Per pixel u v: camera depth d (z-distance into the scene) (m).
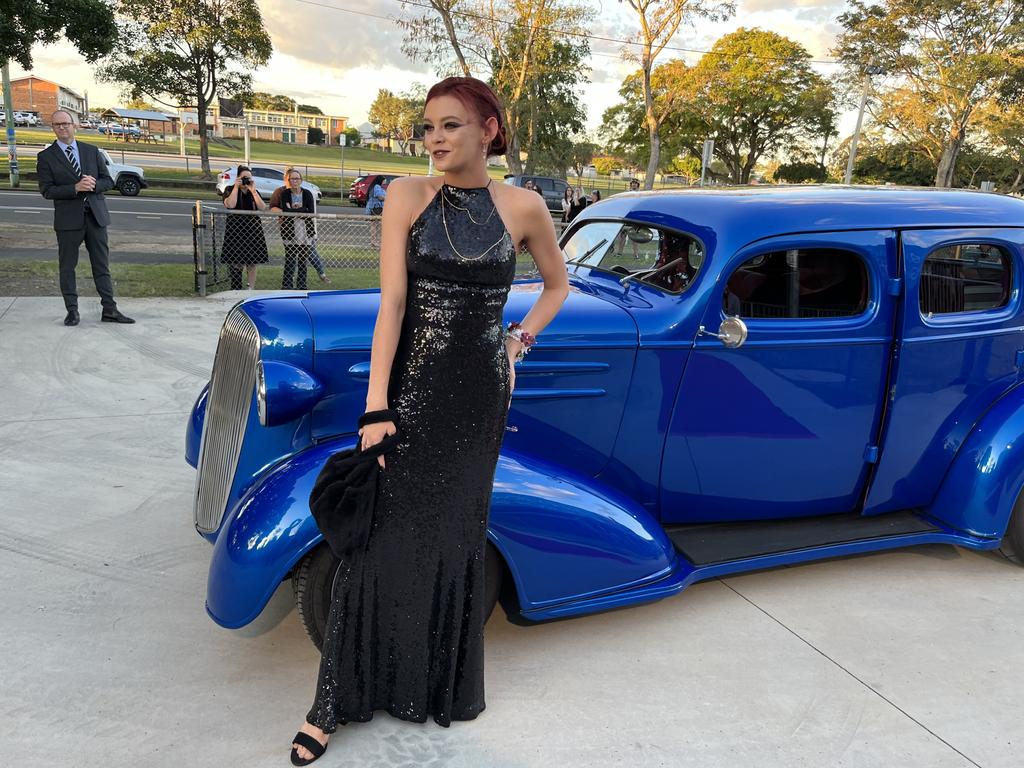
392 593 2.09
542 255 2.06
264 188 23.47
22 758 2.08
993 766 2.27
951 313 3.18
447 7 26.86
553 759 2.21
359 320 2.66
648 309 2.90
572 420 2.85
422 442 1.96
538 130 41.53
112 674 2.47
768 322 2.94
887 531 3.26
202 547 3.34
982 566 3.57
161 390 5.49
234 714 2.33
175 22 28.94
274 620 2.87
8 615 2.75
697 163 57.03
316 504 1.98
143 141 60.56
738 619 3.04
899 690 2.62
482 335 1.94
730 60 42.47
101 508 3.66
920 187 3.47
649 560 2.72
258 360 2.54
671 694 2.54
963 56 28.97
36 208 17.42
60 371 5.77
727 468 3.09
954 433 3.32
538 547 2.51
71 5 10.42
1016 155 35.66
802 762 2.26
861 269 3.04
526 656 2.73
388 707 2.25
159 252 12.52
